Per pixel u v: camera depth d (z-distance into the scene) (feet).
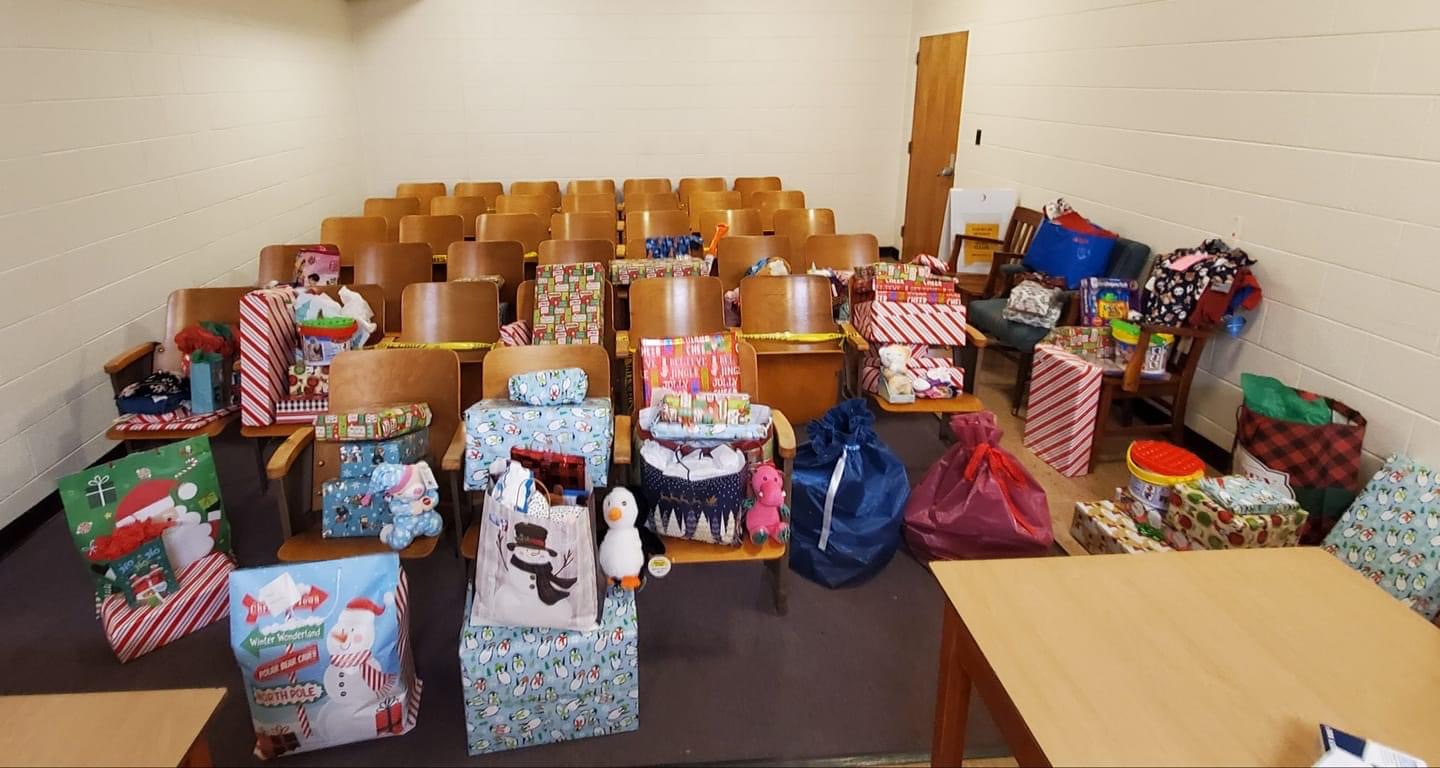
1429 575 6.97
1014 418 12.35
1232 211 10.19
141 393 9.32
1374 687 3.98
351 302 10.06
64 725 3.93
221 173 13.70
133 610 7.13
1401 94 7.84
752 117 21.26
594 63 20.48
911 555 8.62
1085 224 13.06
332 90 18.85
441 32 20.01
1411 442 7.92
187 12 12.71
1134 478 8.63
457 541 7.18
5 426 8.78
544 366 7.84
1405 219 7.86
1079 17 13.50
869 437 8.15
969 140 18.16
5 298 8.80
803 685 6.80
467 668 5.76
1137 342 10.16
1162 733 3.70
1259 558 5.05
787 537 7.21
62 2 9.75
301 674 5.75
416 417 7.45
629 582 6.31
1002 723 4.05
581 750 6.12
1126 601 4.60
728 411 7.23
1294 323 9.31
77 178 9.97
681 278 9.73
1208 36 10.43
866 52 20.94
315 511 7.43
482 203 17.65
